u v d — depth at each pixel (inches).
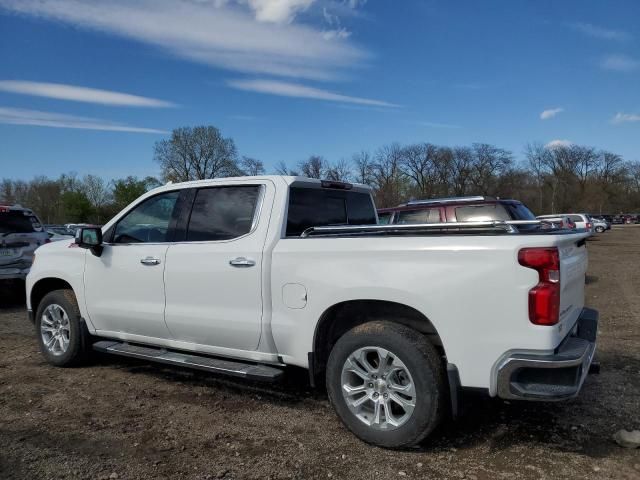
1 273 365.1
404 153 2628.0
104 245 210.2
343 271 151.9
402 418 142.9
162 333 193.9
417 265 141.4
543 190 3238.2
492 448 146.6
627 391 190.2
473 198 398.9
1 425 162.7
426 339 143.0
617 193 3371.1
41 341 230.7
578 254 159.2
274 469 135.7
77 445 149.0
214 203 187.3
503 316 131.0
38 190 3011.8
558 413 170.6
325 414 172.9
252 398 188.1
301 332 159.9
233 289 173.2
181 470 135.0
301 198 183.2
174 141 2605.8
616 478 130.0
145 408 178.1
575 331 155.2
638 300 397.1
